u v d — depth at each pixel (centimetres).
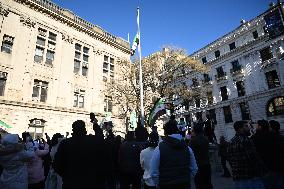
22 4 1970
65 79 2164
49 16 2161
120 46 2825
